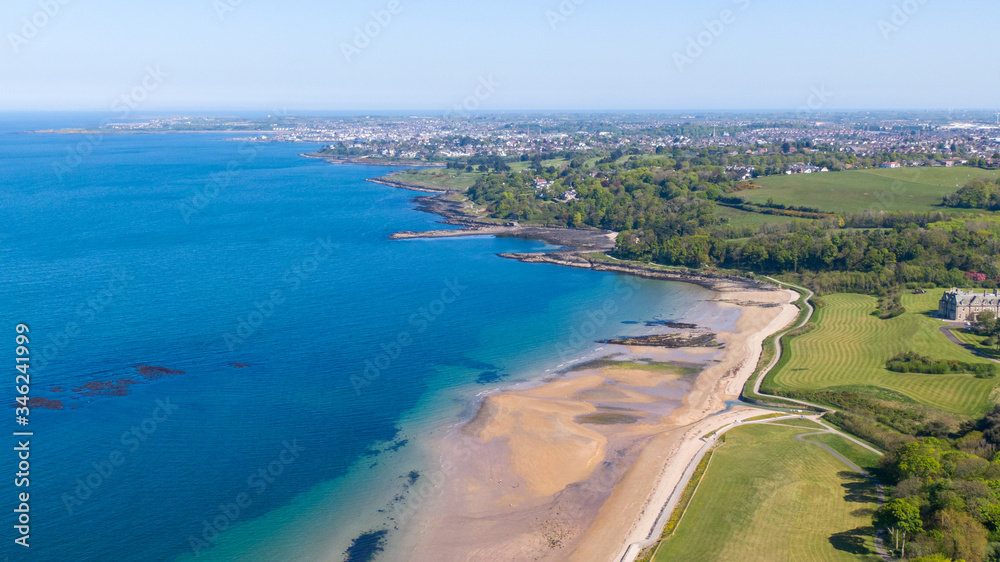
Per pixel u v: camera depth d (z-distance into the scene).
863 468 103.81
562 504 97.88
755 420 123.31
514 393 135.25
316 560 86.06
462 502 98.31
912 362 141.12
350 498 98.81
